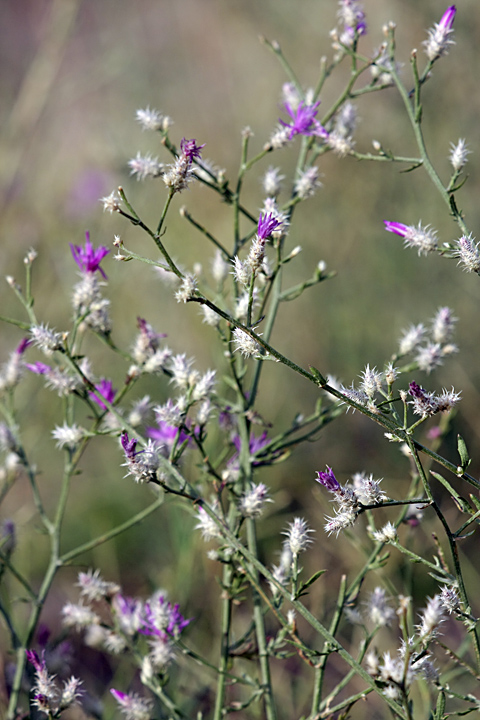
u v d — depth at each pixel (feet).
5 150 17.19
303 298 17.04
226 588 7.85
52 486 15.99
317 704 7.05
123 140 19.76
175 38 22.34
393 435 6.05
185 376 7.49
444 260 16.26
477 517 5.93
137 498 15.23
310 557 12.80
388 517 13.23
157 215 18.71
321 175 8.96
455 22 16.67
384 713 10.67
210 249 18.30
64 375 8.09
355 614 7.61
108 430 7.84
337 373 16.21
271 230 6.08
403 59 17.20
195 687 10.85
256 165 19.33
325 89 19.52
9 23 23.77
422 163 7.93
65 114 19.99
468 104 16.85
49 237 17.22
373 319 16.52
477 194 16.52
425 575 12.20
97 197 17.58
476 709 6.14
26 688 9.17
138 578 14.56
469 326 15.61
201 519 7.01
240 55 21.35
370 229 17.19
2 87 22.74
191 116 21.21
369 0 17.85
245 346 6.05
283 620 6.68
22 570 13.70
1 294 16.56
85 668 12.25
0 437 9.32
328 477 5.94
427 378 15.11
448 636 11.91
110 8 22.99
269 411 15.35
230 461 8.80
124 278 16.99
